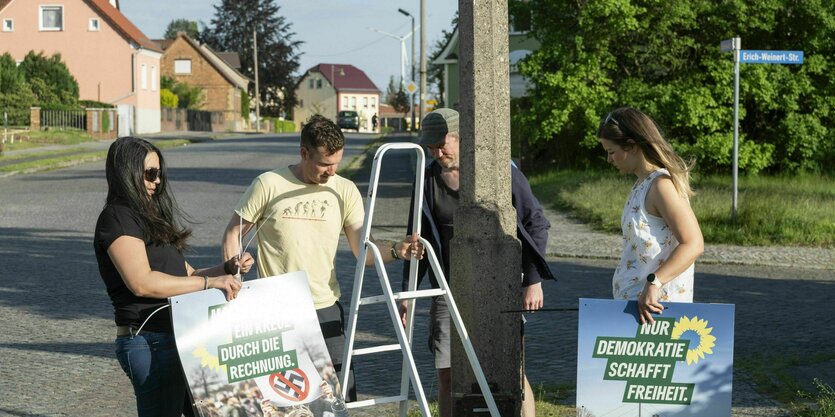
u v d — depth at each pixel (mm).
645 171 4281
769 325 9117
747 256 13875
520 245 4535
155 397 4270
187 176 28062
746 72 25266
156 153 4246
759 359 7566
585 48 26016
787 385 6715
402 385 4801
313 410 4203
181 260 4332
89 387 6969
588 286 11406
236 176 28266
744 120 26250
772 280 12039
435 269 4547
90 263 12977
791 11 25891
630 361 4035
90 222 17562
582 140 26766
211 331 4090
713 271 12797
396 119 140625
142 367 4195
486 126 4465
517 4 27734
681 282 4234
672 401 4020
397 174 29797
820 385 6297
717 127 25328
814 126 25688
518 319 4512
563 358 7746
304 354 4246
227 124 85312
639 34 26203
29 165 30859
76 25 58281
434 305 5227
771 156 25859
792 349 8016
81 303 10219
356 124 92500
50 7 58156
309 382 4230
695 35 26406
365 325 9227
